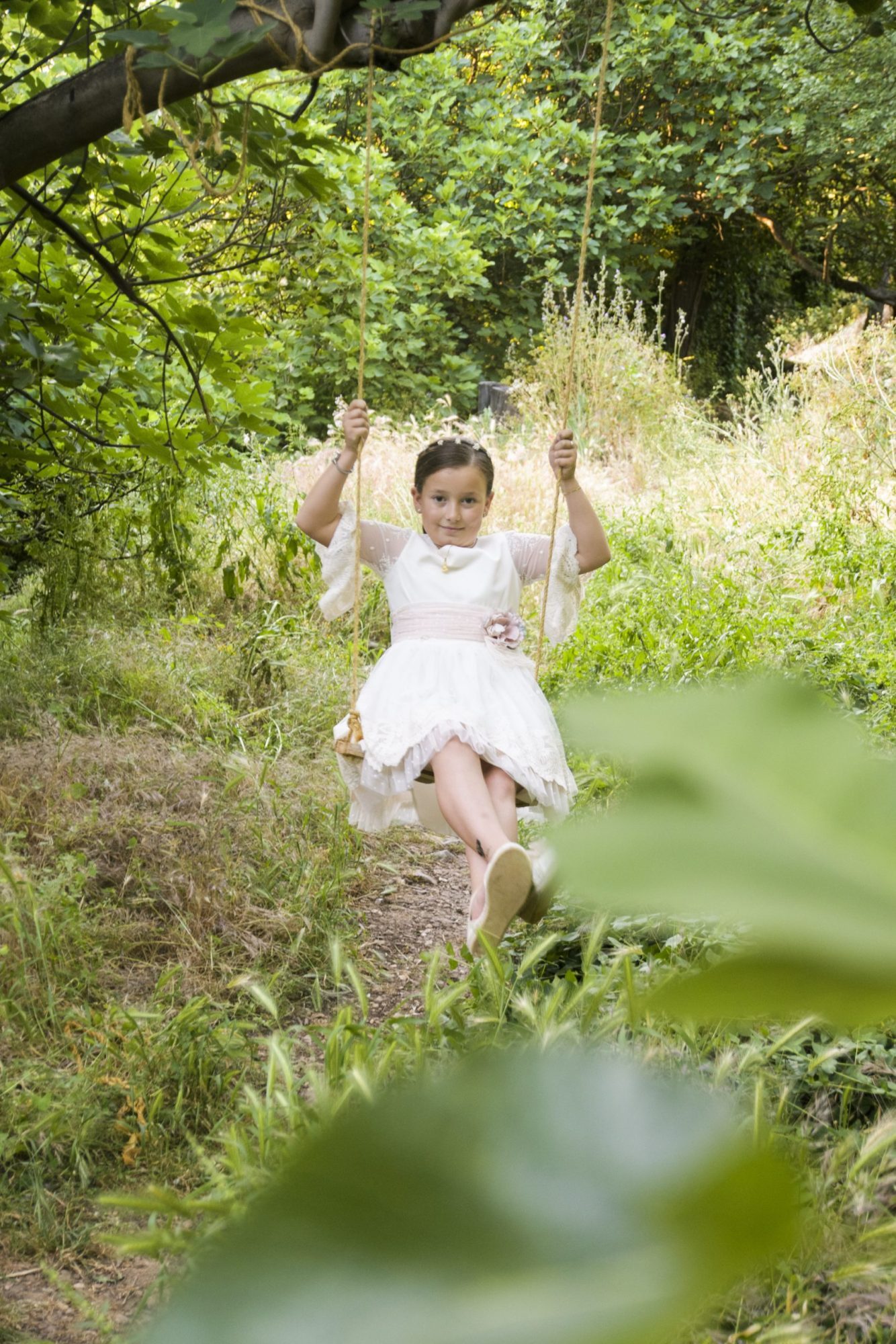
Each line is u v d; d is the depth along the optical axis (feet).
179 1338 0.24
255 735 13.25
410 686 9.07
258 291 13.32
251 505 19.86
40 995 7.75
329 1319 0.24
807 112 39.37
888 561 19.35
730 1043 6.05
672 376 34.73
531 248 38.01
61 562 14.60
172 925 9.21
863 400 25.36
